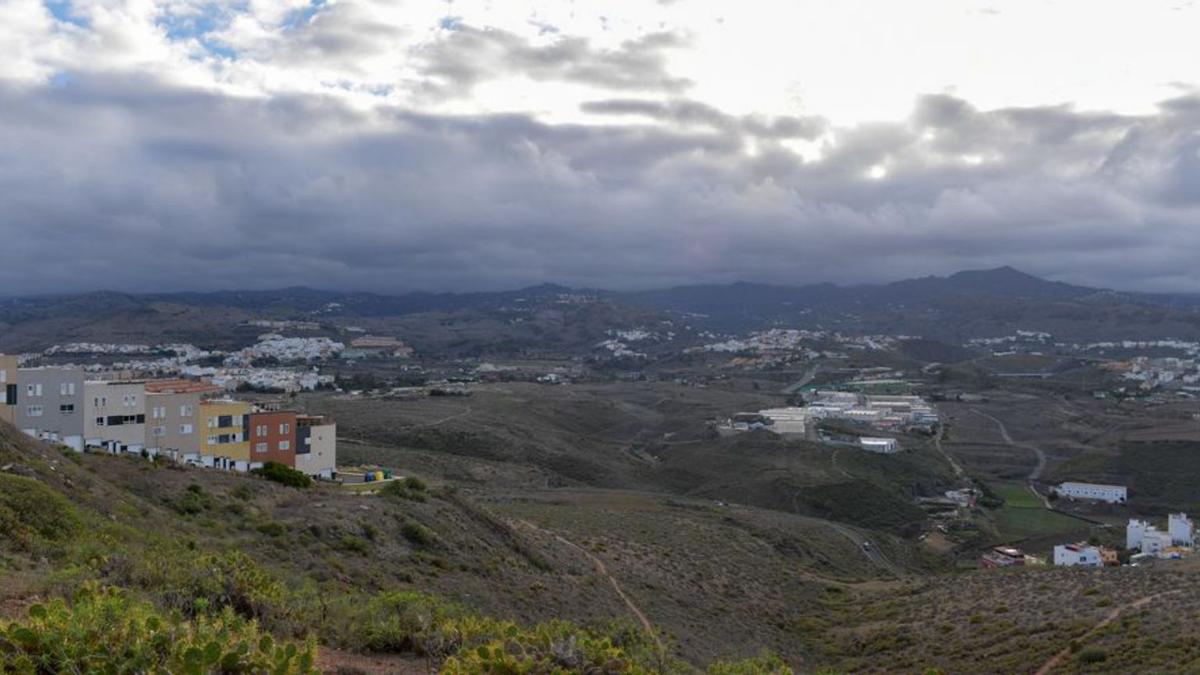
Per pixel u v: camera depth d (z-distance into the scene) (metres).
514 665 11.46
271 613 15.15
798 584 53.31
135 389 60.72
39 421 56.69
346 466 85.75
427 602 17.73
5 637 9.01
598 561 46.50
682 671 17.94
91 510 26.73
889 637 37.97
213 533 30.52
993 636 34.25
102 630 9.55
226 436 64.31
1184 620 30.50
